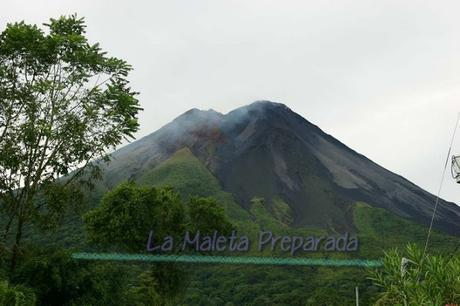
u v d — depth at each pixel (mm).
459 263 5926
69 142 22594
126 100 23797
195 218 42844
